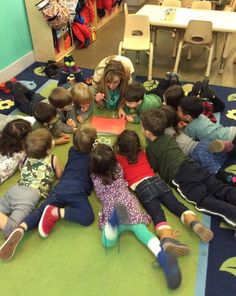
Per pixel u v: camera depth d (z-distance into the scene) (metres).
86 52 3.65
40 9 2.97
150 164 1.75
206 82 2.41
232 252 1.43
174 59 3.43
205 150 1.80
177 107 2.07
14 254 1.42
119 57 2.44
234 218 1.46
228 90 2.76
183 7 3.68
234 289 1.28
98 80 2.36
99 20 4.41
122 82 2.23
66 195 1.57
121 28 4.41
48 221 1.46
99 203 1.68
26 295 1.27
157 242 1.38
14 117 2.19
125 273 1.35
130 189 1.69
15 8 2.95
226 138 1.91
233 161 1.94
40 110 1.98
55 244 1.47
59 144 2.08
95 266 1.38
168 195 1.61
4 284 1.31
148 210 1.56
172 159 1.68
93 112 2.39
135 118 2.26
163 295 1.26
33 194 1.60
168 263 1.27
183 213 1.53
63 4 3.13
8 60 2.99
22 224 1.45
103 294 1.27
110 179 1.58
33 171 1.65
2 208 1.59
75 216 1.52
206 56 3.47
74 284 1.31
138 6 5.50
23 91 2.48
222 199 1.60
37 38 3.24
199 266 1.37
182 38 3.06
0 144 1.80
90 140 1.70
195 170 1.65
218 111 2.41
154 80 2.99
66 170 1.69
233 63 3.31
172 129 1.88
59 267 1.37
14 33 3.00
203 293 1.27
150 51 2.86
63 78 2.78
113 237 1.40
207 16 3.06
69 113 2.17
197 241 1.48
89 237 1.50
